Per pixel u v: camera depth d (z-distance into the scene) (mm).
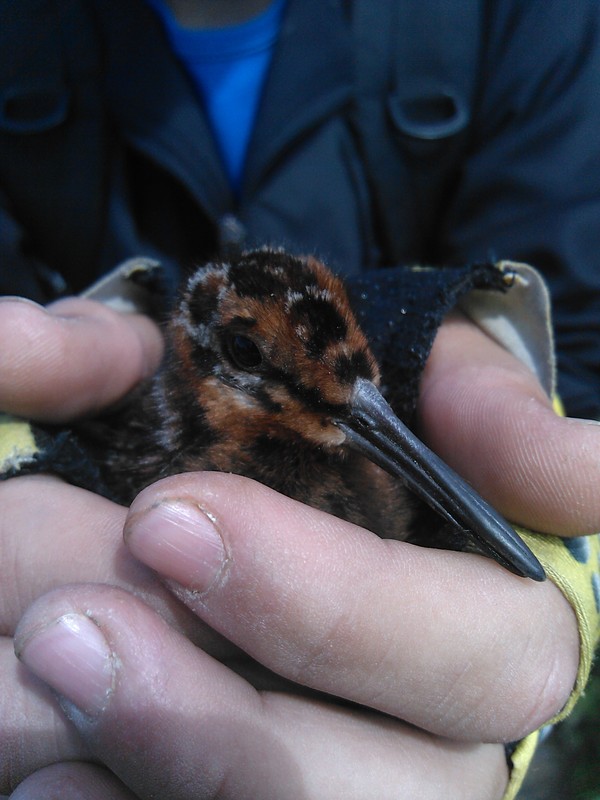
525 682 95
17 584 104
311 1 180
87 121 184
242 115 194
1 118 183
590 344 180
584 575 106
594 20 182
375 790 93
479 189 189
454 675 93
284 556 89
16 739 96
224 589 90
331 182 185
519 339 132
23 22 182
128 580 101
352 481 125
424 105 182
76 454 115
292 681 105
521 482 104
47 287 206
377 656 91
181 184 182
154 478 123
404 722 103
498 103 189
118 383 134
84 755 96
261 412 116
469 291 130
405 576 92
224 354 116
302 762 92
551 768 178
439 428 119
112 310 141
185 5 192
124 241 191
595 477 98
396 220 198
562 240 177
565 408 181
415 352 120
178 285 133
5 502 108
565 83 183
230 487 92
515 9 187
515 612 94
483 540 103
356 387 114
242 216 187
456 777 99
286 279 114
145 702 87
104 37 182
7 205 195
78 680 86
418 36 179
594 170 181
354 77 182
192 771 88
